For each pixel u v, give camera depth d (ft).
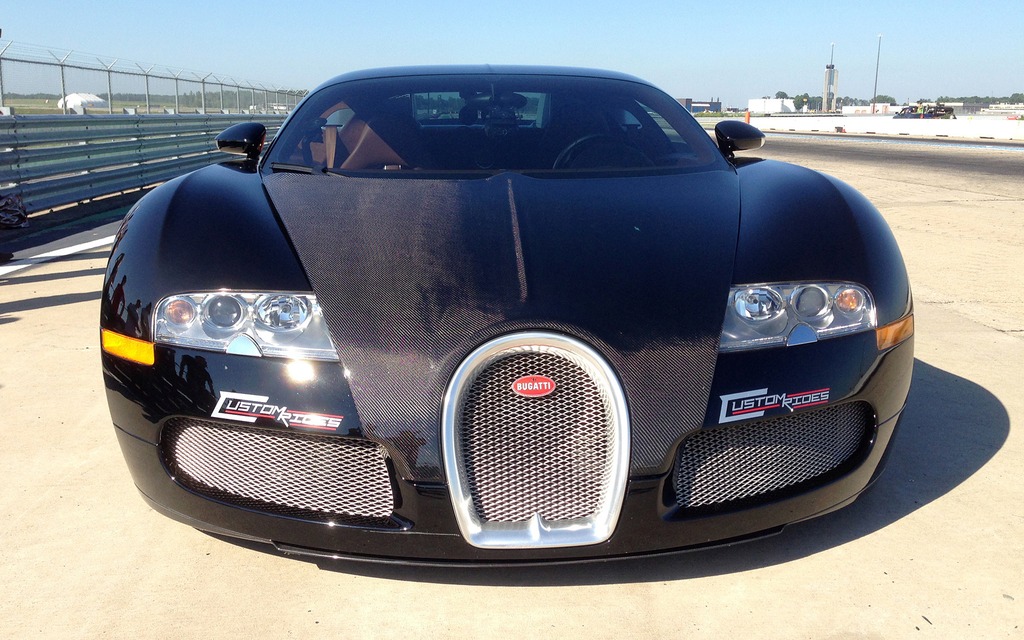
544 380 4.99
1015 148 61.41
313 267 5.46
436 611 5.47
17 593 5.65
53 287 14.53
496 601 5.57
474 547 5.07
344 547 5.29
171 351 5.32
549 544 5.05
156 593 5.65
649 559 6.06
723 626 5.33
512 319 4.99
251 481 5.40
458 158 7.55
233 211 6.11
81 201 26.96
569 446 5.06
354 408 5.01
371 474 5.20
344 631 5.27
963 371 10.35
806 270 5.64
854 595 5.65
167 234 5.82
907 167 42.60
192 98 43.14
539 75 9.11
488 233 5.80
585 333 4.99
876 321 5.68
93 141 27.96
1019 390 9.66
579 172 7.37
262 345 5.18
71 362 10.41
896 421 6.02
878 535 6.41
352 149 7.72
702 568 5.96
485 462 5.06
